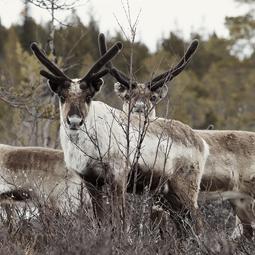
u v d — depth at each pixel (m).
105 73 28.88
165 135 30.09
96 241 22.94
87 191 31.23
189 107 101.81
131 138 28.66
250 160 33.28
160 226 28.95
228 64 125.38
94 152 28.59
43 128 46.09
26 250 25.78
